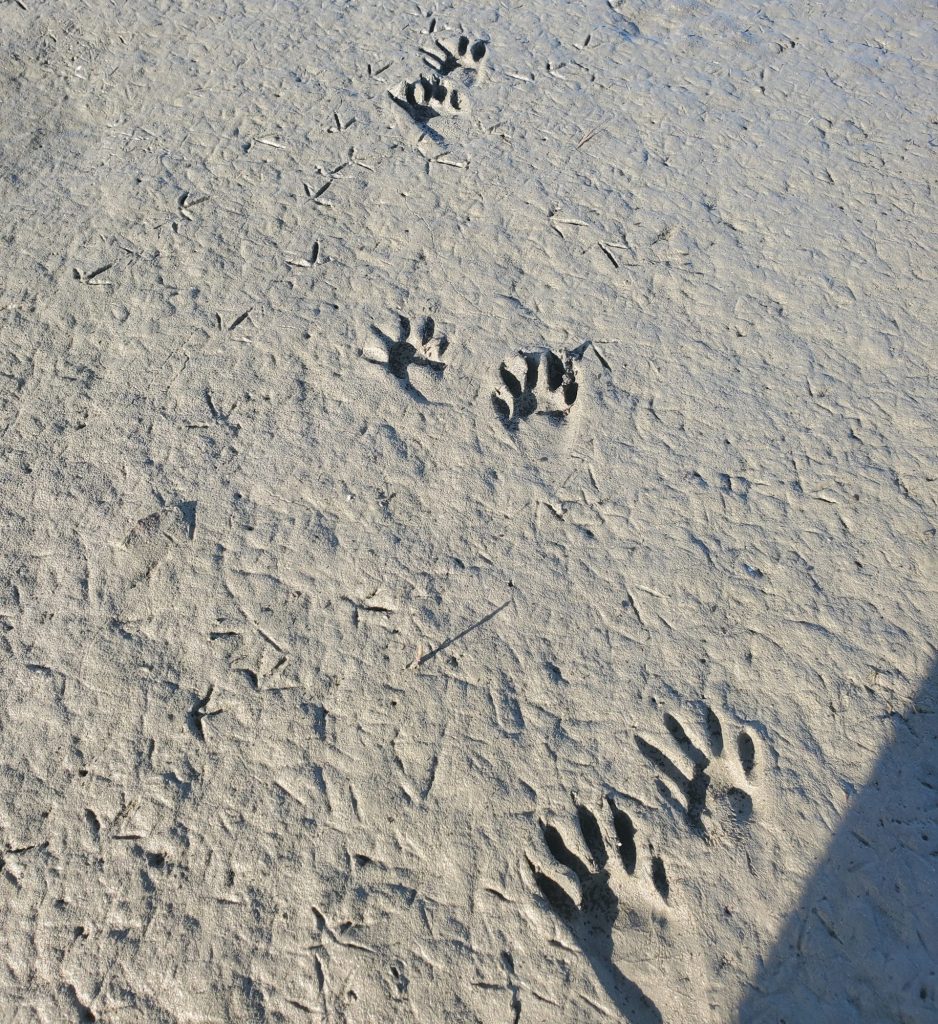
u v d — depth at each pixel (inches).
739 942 78.9
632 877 82.7
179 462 110.3
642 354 121.3
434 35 171.5
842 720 90.8
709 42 171.9
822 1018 75.2
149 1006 76.8
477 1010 75.8
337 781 87.1
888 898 80.7
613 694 92.5
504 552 102.7
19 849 84.4
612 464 110.4
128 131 153.4
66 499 107.4
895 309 126.1
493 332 123.6
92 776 88.2
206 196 141.1
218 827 84.8
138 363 120.3
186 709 91.7
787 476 109.3
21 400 116.9
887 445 112.0
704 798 87.0
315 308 126.0
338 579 100.5
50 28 175.0
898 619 97.7
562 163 146.6
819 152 149.1
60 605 99.2
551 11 178.2
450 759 88.4
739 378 118.7
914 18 178.5
